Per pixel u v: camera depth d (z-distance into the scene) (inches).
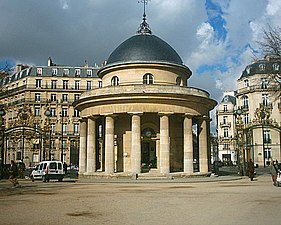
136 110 1269.7
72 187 998.4
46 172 1259.8
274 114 2485.2
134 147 1251.8
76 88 3056.1
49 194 800.9
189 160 1296.8
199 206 581.9
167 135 1270.9
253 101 2701.8
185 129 1311.5
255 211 526.9
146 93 1254.3
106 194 785.6
